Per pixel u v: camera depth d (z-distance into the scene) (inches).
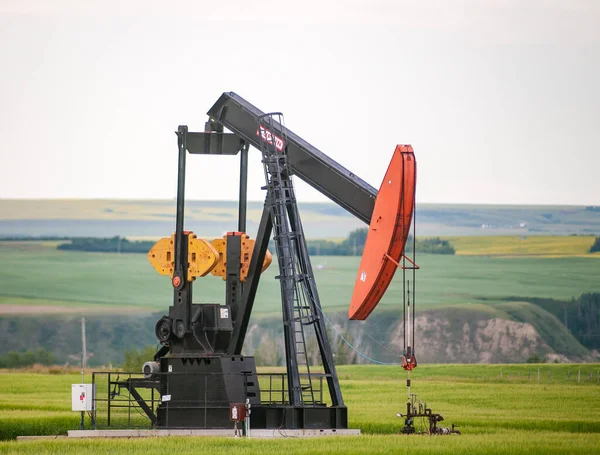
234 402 1876.2
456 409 3353.8
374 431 2512.3
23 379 4798.2
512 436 2110.0
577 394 4057.6
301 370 5561.0
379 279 1780.3
